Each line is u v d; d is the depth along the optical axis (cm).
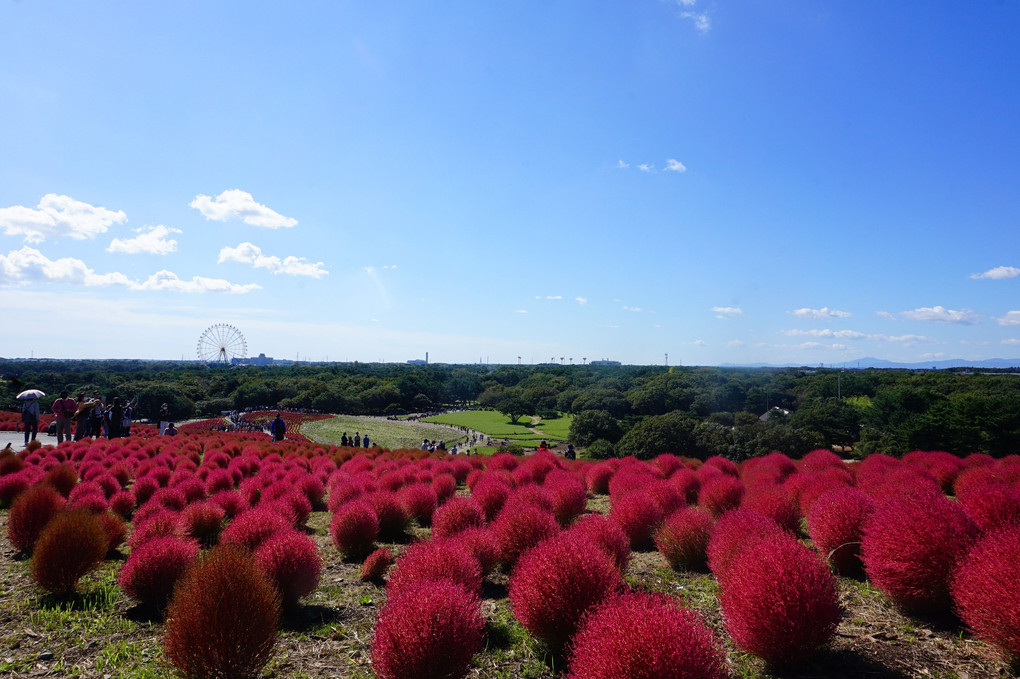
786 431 4022
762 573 494
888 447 4922
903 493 736
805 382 10244
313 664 524
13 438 2452
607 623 397
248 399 9638
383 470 1593
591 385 11894
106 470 1410
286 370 14500
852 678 469
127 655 539
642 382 10806
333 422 7469
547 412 10744
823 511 773
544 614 516
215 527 919
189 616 454
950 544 567
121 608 651
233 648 448
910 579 580
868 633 554
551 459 1759
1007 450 4634
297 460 1853
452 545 640
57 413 2083
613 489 1216
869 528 648
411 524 1113
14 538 843
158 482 1346
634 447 4019
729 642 546
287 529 778
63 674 508
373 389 11181
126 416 2627
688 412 7688
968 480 1195
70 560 680
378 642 461
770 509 883
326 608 664
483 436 7781
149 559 656
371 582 757
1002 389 7019
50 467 1423
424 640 446
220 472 1385
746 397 9200
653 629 371
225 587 462
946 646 520
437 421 9756
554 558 534
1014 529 538
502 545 762
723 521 737
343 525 873
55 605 656
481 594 658
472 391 14688
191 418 8044
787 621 470
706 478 1359
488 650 551
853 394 8856
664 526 825
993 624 473
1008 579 473
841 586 688
